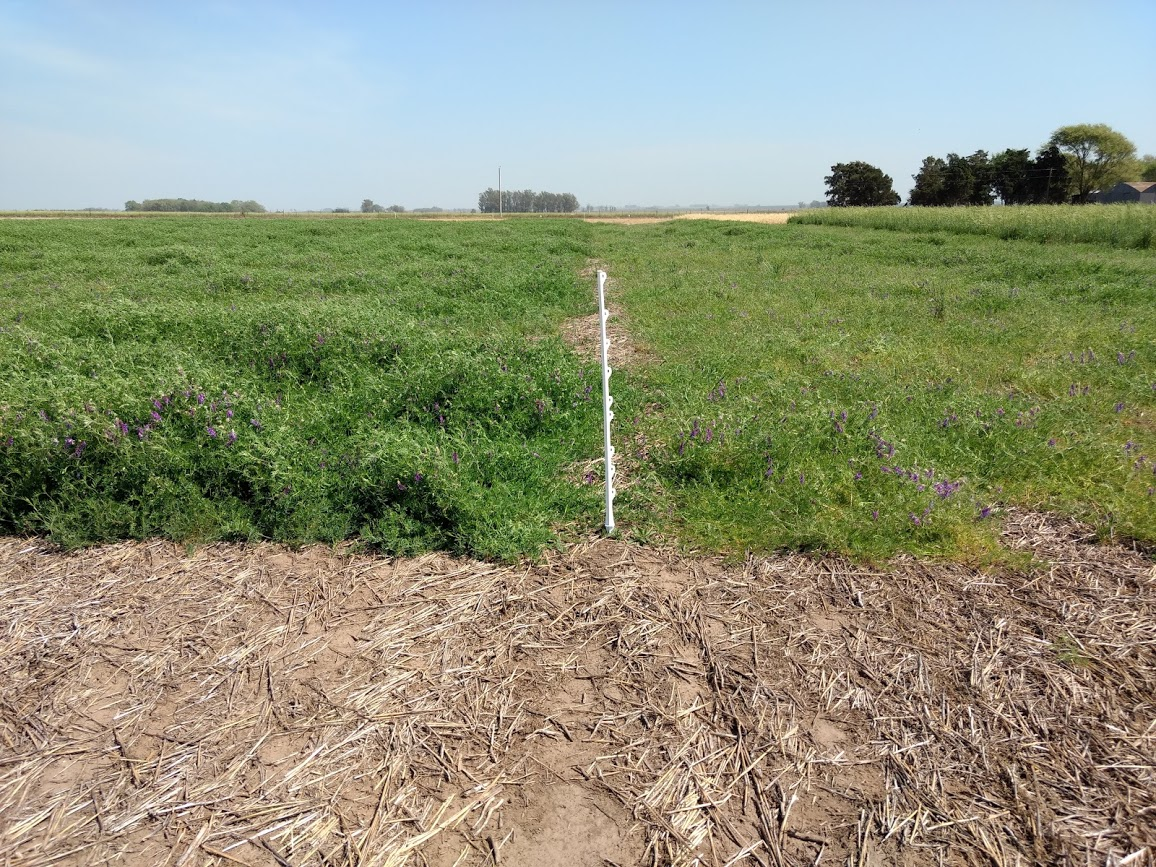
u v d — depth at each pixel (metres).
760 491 4.13
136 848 2.06
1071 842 2.04
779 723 2.52
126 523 3.80
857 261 16.56
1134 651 2.83
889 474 4.14
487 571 3.49
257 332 7.12
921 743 2.42
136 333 7.39
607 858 2.03
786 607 3.17
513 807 2.20
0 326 8.18
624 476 4.55
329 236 24.38
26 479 3.91
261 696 2.67
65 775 2.32
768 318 9.54
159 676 2.79
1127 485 4.08
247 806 2.20
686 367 6.84
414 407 5.21
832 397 5.71
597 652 2.91
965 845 2.04
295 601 3.26
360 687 2.72
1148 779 2.24
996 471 4.36
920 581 3.32
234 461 4.02
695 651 2.91
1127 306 9.38
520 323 9.44
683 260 17.38
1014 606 3.13
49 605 3.24
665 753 2.40
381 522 3.75
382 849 2.04
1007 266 13.57
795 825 2.13
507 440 4.88
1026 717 2.51
